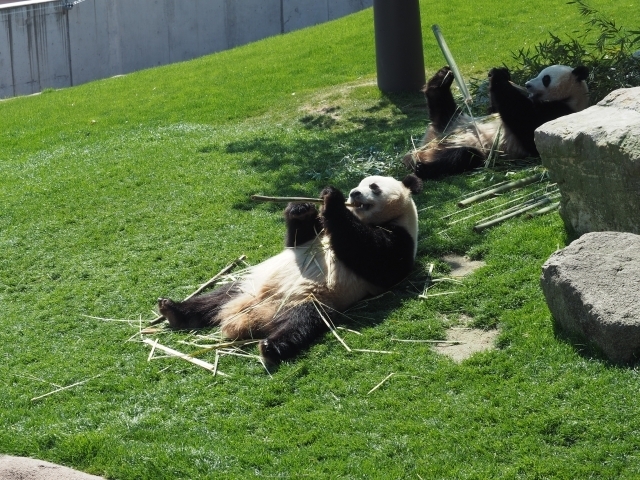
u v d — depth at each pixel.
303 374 6.32
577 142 7.14
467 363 6.13
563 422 5.30
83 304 8.06
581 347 5.98
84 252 9.31
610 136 6.79
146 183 11.12
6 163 13.91
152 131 14.18
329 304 7.02
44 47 29.67
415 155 10.02
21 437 5.91
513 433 5.31
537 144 7.75
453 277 7.48
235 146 12.25
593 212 7.22
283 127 13.27
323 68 16.75
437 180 9.77
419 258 7.85
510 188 8.96
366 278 7.13
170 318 7.35
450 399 5.75
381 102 13.61
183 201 10.28
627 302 5.75
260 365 6.54
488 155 9.87
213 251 8.77
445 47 11.01
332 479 5.06
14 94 29.97
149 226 9.71
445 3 20.09
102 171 11.90
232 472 5.27
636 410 5.28
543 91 9.97
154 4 29.48
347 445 5.39
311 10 29.25
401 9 13.66
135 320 7.62
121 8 29.39
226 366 6.59
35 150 14.72
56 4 29.38
